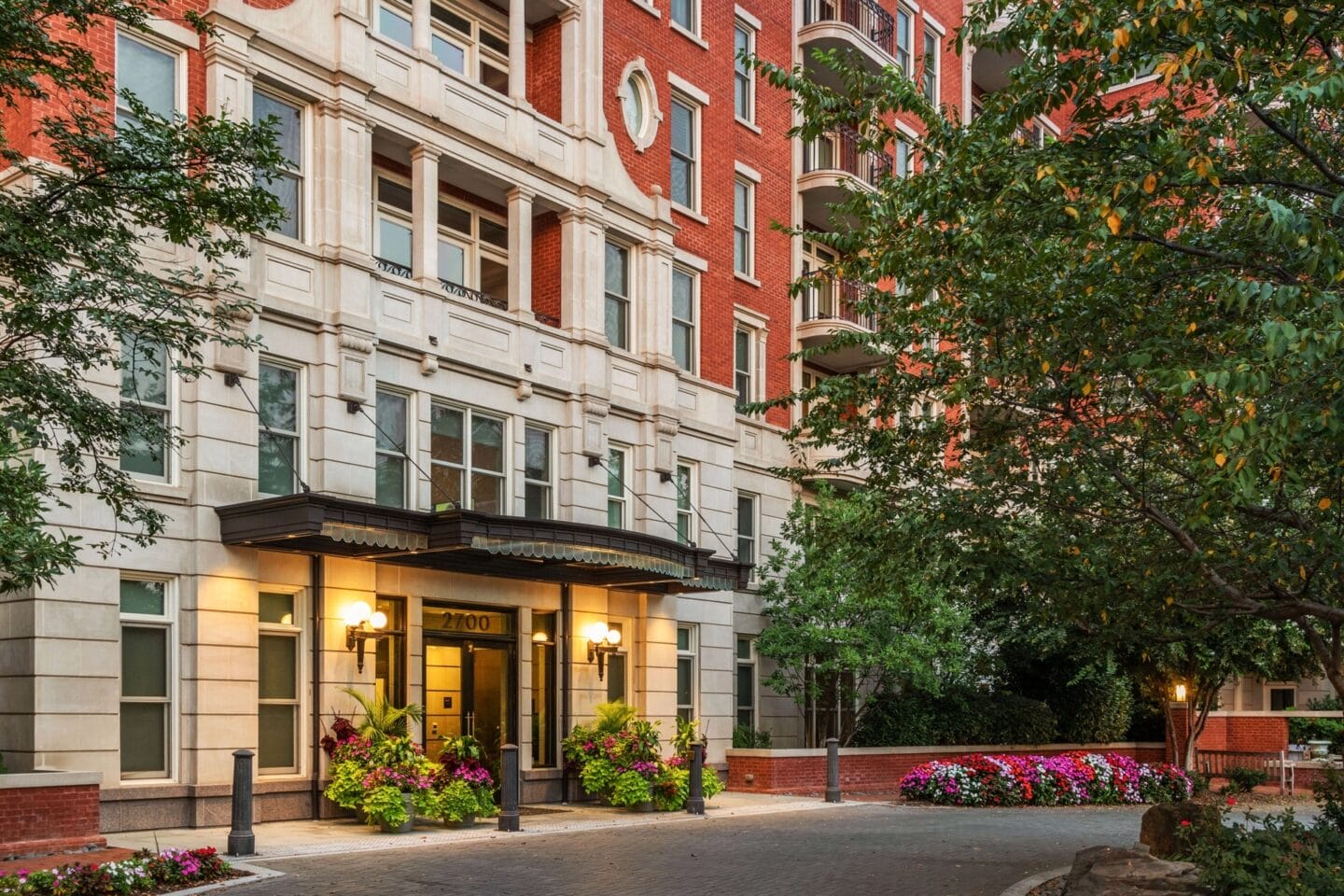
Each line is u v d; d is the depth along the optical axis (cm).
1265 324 835
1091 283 1159
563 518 2350
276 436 1897
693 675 2683
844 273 1412
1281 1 949
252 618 1803
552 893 1238
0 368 1075
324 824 1806
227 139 1155
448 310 2158
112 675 1639
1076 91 1138
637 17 2675
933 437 1460
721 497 2781
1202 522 989
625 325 2577
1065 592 1345
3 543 945
